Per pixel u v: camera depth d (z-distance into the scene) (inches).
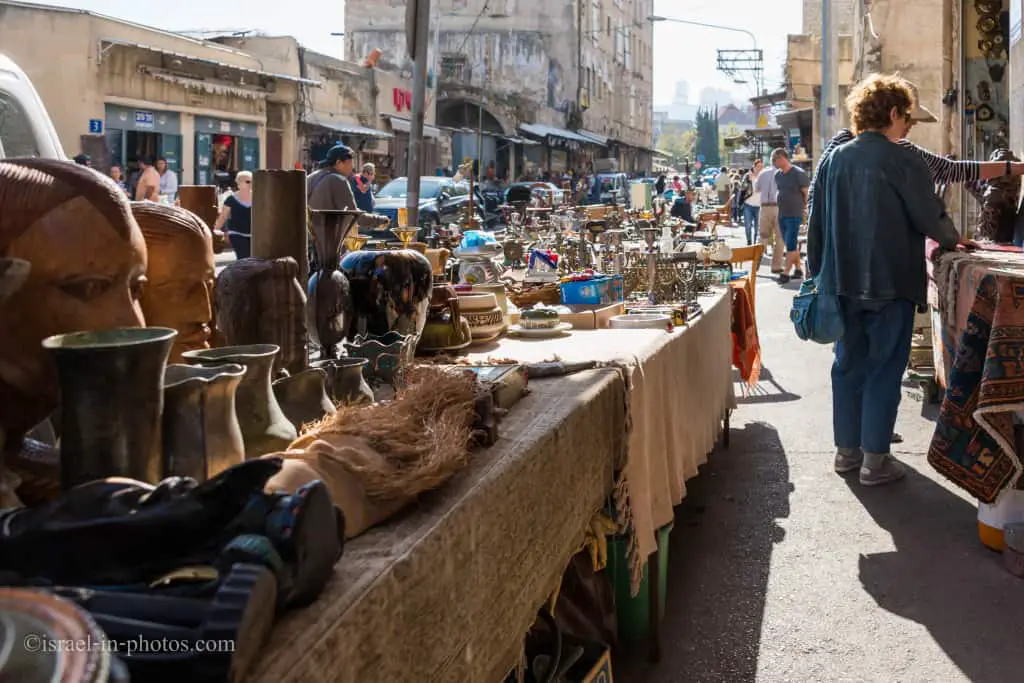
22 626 23.5
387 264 90.7
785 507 158.4
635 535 99.8
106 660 23.0
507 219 315.6
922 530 145.6
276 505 35.4
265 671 31.9
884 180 159.5
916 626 114.4
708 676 103.8
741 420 218.7
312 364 71.3
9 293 38.8
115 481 36.6
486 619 55.4
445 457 51.8
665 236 230.4
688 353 141.0
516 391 82.7
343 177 283.6
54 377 43.7
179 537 34.3
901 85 165.2
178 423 43.6
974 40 309.3
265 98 952.9
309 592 36.9
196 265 58.6
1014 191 195.5
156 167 721.0
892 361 164.7
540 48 1927.9
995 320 121.5
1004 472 127.9
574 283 154.3
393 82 1216.8
